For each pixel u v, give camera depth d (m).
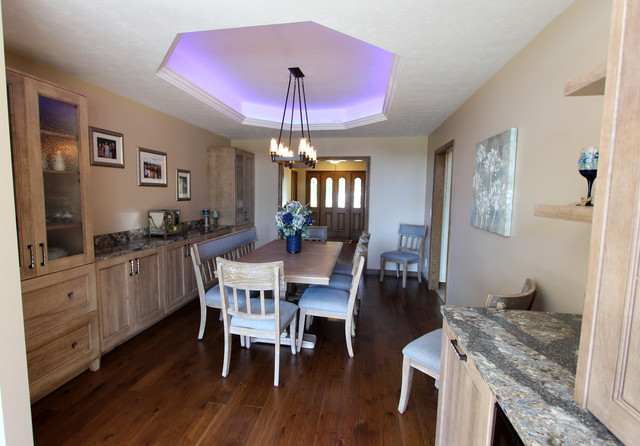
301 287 4.30
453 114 3.47
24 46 2.08
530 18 1.62
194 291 3.75
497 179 2.21
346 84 3.44
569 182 1.49
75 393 2.08
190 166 4.28
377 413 1.93
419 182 5.04
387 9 1.57
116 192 3.05
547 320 1.28
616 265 0.64
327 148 5.23
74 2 1.59
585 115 1.38
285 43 2.50
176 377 2.28
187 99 3.17
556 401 0.77
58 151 2.03
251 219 5.42
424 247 4.94
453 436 1.21
